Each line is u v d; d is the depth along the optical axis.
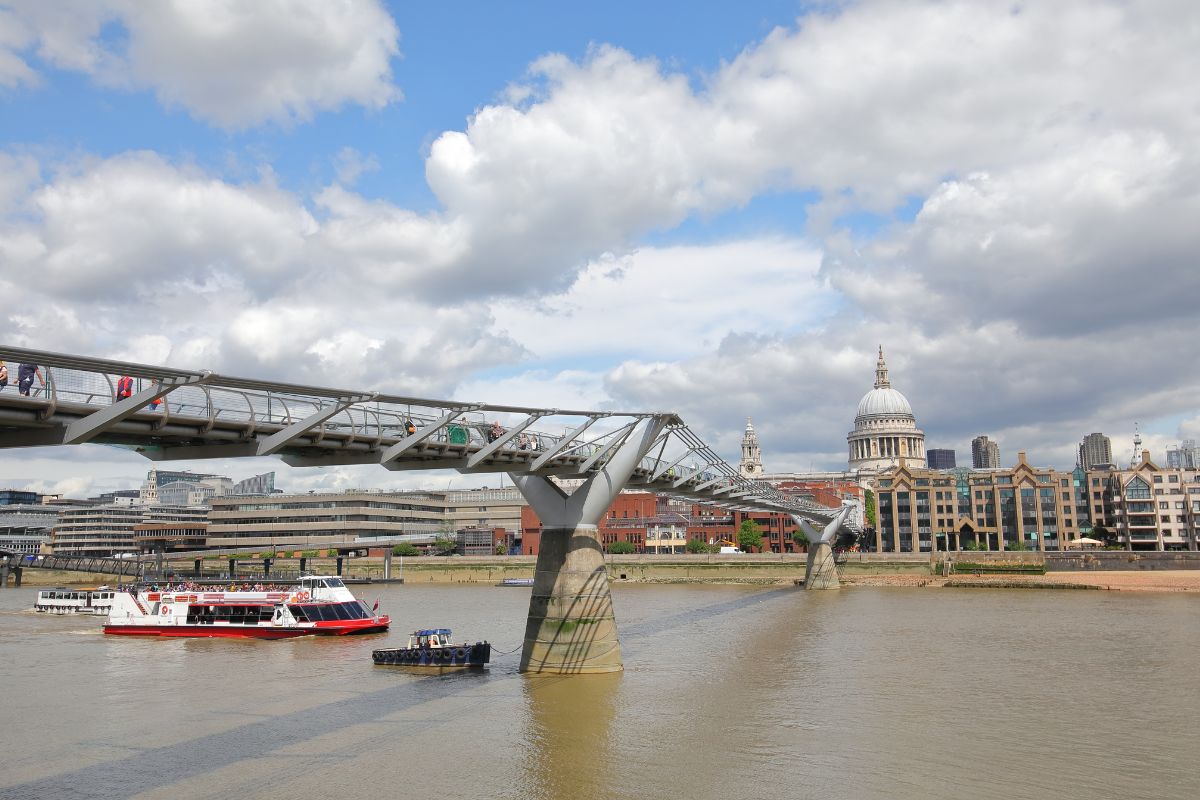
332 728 48.06
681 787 37.91
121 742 45.72
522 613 110.00
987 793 36.81
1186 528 192.00
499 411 48.19
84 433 30.09
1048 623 91.94
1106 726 47.22
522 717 49.88
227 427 36.03
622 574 183.00
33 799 37.28
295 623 87.38
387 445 44.19
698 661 67.69
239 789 38.31
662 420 63.25
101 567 176.50
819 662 67.06
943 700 53.38
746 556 180.38
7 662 72.31
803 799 36.34
